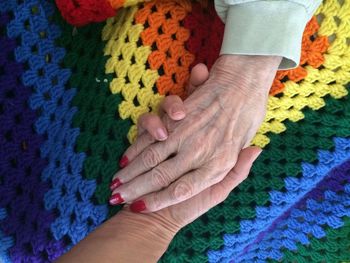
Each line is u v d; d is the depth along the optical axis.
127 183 0.40
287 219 0.48
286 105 0.44
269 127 0.44
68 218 0.41
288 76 0.43
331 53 0.42
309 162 0.44
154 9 0.43
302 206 0.47
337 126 0.43
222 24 0.43
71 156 0.42
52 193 0.41
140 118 0.40
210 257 0.44
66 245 0.42
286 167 0.44
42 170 0.42
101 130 0.42
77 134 0.42
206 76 0.40
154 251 0.38
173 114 0.38
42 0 0.43
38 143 0.43
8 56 0.42
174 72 0.42
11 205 0.42
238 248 0.45
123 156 0.41
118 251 0.36
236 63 0.39
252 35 0.38
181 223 0.40
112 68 0.42
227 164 0.39
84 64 0.43
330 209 0.47
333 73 0.43
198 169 0.38
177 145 0.39
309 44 0.42
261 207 0.44
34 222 0.42
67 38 0.44
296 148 0.44
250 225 0.44
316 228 0.47
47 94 0.43
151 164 0.39
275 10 0.38
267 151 0.44
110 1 0.40
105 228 0.38
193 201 0.40
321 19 0.42
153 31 0.42
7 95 0.42
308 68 0.43
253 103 0.39
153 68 0.42
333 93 0.43
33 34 0.43
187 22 0.43
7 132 0.42
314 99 0.43
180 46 0.43
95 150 0.41
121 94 0.42
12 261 0.43
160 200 0.38
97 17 0.41
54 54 0.43
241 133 0.39
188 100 0.40
